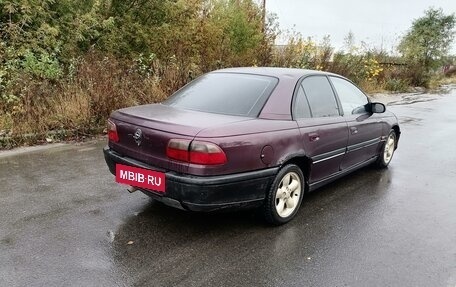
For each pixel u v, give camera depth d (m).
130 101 8.00
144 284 2.94
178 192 3.37
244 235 3.75
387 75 19.47
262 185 3.67
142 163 3.65
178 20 10.93
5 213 4.03
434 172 5.97
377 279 3.10
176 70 9.15
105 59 8.45
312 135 4.15
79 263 3.18
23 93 7.07
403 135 8.75
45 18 8.98
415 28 23.66
